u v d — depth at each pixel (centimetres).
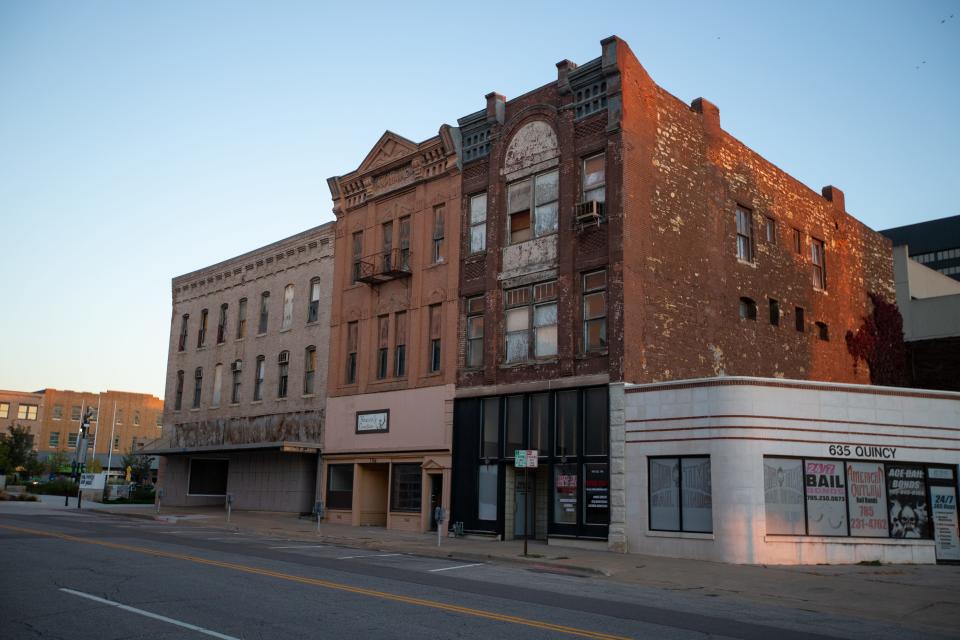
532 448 2542
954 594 1530
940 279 4141
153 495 5197
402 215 3231
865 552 2067
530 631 1011
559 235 2573
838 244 3506
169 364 4659
